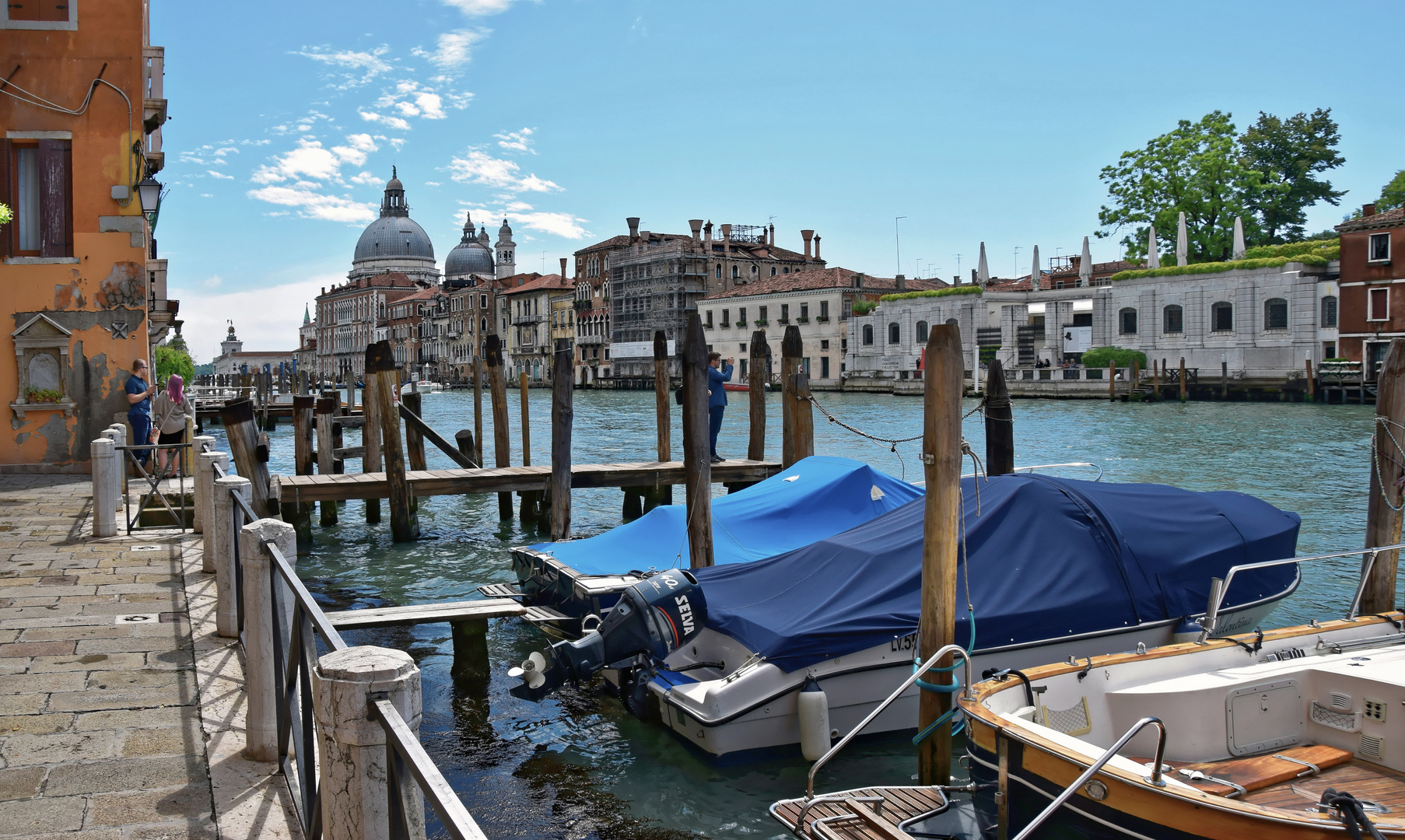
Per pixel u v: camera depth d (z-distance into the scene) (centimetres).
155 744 509
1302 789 577
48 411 1574
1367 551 845
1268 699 627
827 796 634
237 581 684
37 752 496
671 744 780
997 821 570
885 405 5362
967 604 783
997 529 844
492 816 670
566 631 934
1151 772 508
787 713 751
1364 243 4488
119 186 1582
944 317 6506
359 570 1413
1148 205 5803
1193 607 861
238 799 447
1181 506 927
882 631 771
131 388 1521
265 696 491
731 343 8288
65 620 728
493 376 1867
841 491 1225
